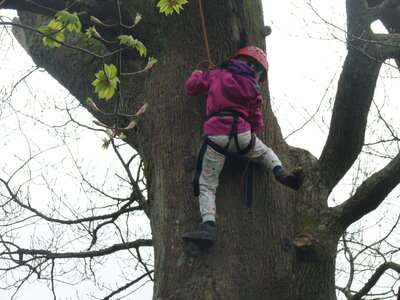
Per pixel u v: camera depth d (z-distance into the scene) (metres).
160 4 3.36
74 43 5.52
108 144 3.55
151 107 4.52
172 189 4.17
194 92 4.06
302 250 3.77
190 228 4.01
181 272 3.90
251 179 4.19
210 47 4.48
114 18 4.59
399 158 3.77
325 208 3.95
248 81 3.95
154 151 4.40
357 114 4.00
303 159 4.63
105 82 3.04
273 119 4.69
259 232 4.12
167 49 4.56
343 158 4.07
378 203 3.87
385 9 4.38
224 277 3.88
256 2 4.87
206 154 3.90
